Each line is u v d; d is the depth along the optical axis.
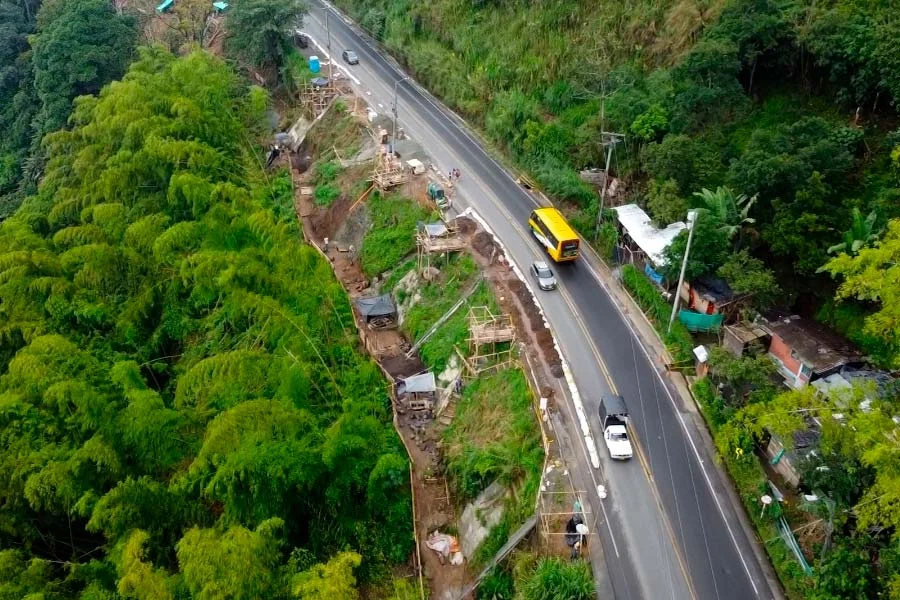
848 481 21.89
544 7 48.34
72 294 30.17
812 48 34.06
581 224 38.72
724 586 22.39
